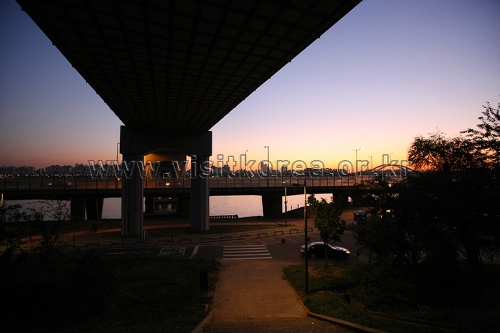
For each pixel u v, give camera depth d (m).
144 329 10.28
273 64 17.52
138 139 37.81
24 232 16.69
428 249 13.74
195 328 10.38
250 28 13.37
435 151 19.72
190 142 39.75
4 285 11.27
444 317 11.32
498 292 14.98
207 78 19.94
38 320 11.11
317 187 57.34
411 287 15.84
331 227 21.38
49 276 15.79
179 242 33.38
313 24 13.00
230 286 18.92
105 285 13.91
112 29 13.42
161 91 22.83
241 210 111.12
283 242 32.66
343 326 10.81
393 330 9.70
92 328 10.33
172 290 17.06
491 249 14.33
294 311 14.73
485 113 15.53
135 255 27.31
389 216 15.04
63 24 12.95
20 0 11.09
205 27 13.27
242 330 10.32
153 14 12.20
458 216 14.16
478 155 16.17
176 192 50.69
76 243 32.50
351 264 24.03
